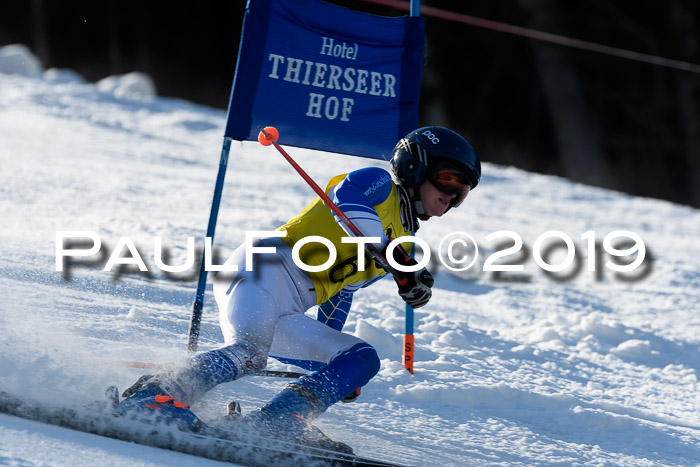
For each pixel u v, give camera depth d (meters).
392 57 13.68
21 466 7.03
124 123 55.12
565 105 100.88
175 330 13.73
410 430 11.66
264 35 12.64
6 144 39.03
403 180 10.39
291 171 45.47
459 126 109.62
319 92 13.11
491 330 18.95
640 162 106.38
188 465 8.06
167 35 116.12
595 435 12.78
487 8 105.38
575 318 20.42
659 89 104.62
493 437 11.96
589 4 105.25
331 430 11.09
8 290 13.85
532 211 42.88
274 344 10.09
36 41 115.00
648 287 27.41
